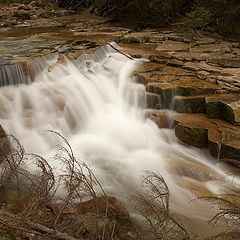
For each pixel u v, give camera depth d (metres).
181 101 9.68
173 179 7.95
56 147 8.78
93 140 9.43
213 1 15.01
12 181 6.87
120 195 7.29
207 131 8.75
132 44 13.95
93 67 11.73
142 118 10.17
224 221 6.30
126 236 5.92
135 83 10.87
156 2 16.70
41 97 10.08
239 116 8.80
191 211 6.95
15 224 5.14
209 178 7.91
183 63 11.59
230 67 11.29
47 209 6.03
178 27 16.14
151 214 5.96
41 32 16.19
